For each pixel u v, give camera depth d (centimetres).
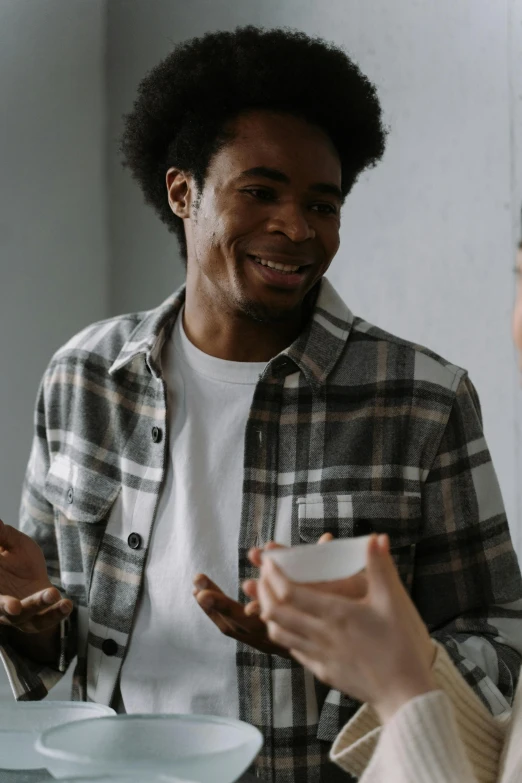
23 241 315
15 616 151
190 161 165
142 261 323
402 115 256
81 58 329
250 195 157
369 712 111
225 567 162
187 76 167
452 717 94
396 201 258
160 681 164
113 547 171
